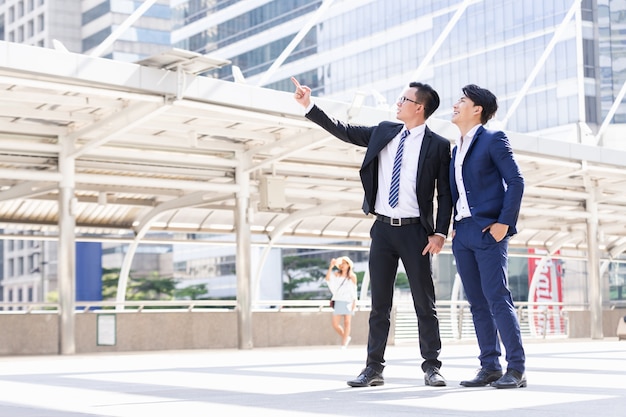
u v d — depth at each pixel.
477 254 5.84
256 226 23.53
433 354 5.97
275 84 72.12
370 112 15.66
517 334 5.72
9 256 109.12
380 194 5.97
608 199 23.80
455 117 5.95
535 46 54.69
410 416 3.91
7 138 15.16
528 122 55.03
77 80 12.26
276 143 16.89
